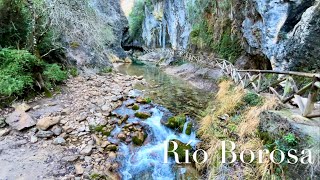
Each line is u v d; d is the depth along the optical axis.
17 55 5.72
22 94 5.83
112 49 18.31
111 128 5.11
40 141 4.38
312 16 5.16
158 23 25.36
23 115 4.89
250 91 5.77
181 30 18.53
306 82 5.10
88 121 5.25
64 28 7.38
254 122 4.18
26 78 5.83
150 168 4.27
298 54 5.54
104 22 9.83
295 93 4.01
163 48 23.17
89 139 4.63
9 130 4.54
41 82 6.40
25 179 3.42
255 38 8.21
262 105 4.64
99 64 10.59
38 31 6.76
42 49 7.44
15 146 4.15
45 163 3.82
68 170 3.73
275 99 4.48
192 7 16.03
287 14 6.18
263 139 3.74
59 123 5.02
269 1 6.64
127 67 15.20
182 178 4.05
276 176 3.19
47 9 6.55
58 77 7.02
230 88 7.13
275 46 6.48
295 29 5.76
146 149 4.70
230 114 5.29
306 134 3.01
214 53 12.59
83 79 8.46
